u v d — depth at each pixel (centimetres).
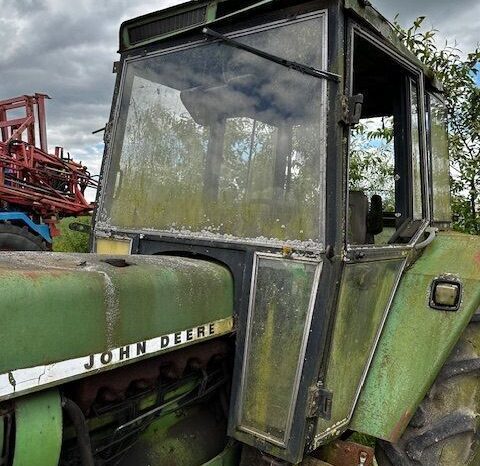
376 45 224
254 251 206
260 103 213
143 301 175
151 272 183
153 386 199
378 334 233
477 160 481
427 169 274
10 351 138
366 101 324
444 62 479
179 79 239
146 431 213
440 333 225
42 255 192
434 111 308
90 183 869
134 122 254
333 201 192
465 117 492
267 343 202
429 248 260
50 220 796
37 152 808
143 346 175
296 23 204
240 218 214
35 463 144
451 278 231
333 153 193
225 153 222
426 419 231
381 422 221
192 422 230
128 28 257
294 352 196
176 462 215
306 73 197
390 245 225
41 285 148
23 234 713
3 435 140
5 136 848
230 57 222
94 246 259
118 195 255
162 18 243
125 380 180
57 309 150
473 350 245
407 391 221
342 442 222
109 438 186
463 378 242
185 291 191
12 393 138
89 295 159
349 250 195
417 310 233
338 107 193
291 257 197
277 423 200
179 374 200
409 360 226
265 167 210
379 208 311
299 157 201
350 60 199
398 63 248
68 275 158
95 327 160
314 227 195
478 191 488
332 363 203
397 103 275
